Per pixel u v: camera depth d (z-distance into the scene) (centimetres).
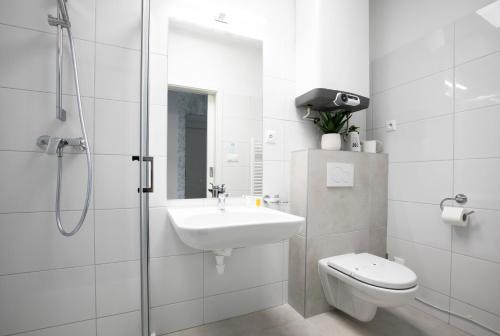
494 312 126
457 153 143
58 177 107
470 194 137
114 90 122
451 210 138
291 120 170
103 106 120
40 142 108
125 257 125
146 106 109
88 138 117
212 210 132
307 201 152
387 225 185
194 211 129
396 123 178
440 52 152
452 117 145
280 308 162
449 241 146
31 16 107
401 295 112
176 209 133
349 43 158
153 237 131
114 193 123
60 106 107
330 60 151
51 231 112
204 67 144
